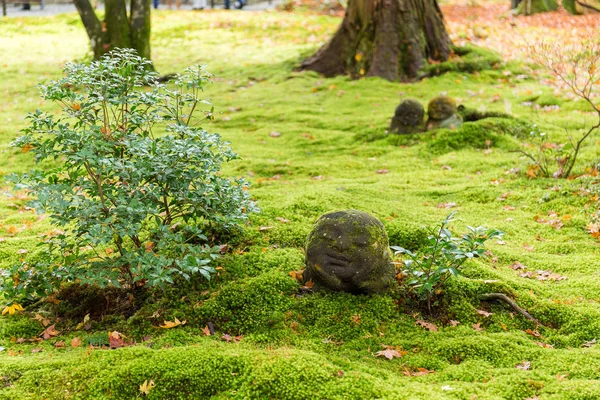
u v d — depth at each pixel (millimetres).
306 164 9047
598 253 5695
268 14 23000
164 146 4547
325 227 4605
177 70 15844
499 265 5457
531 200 7074
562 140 9422
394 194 7453
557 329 4438
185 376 3654
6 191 8094
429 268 4387
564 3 21625
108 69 4730
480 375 3762
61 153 4523
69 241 5648
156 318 4406
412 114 10156
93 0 24391
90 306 4652
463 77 14273
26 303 4770
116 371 3693
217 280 4820
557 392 3480
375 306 4480
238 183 5164
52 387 3633
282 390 3535
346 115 11898
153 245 5309
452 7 25516
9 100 13391
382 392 3482
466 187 7656
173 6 28078
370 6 14805
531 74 14312
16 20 21734
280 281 4719
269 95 13609
